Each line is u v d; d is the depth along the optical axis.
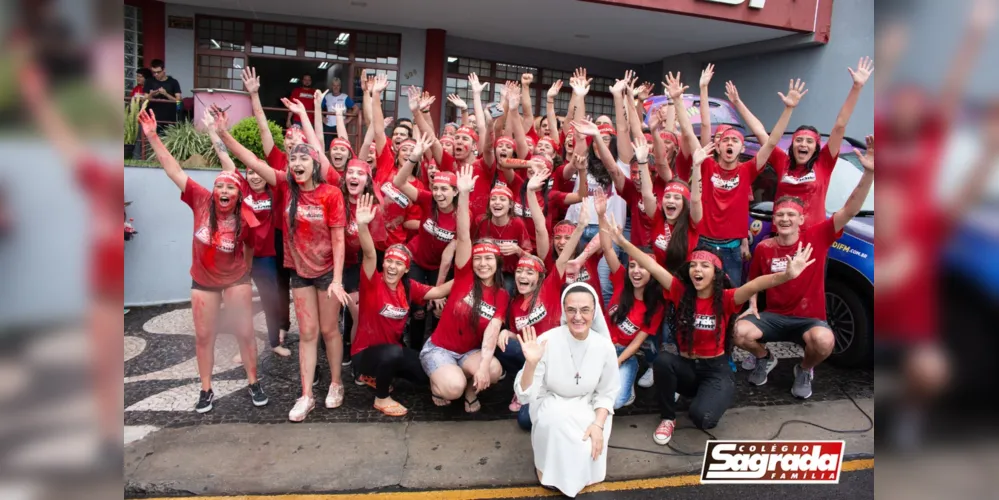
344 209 4.12
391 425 4.04
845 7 10.11
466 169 4.05
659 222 4.80
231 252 3.98
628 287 4.26
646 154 4.70
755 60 11.77
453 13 10.34
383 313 4.08
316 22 10.88
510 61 12.49
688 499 3.38
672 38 11.29
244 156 4.46
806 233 4.40
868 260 4.76
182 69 10.49
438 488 3.38
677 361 3.97
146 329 5.80
